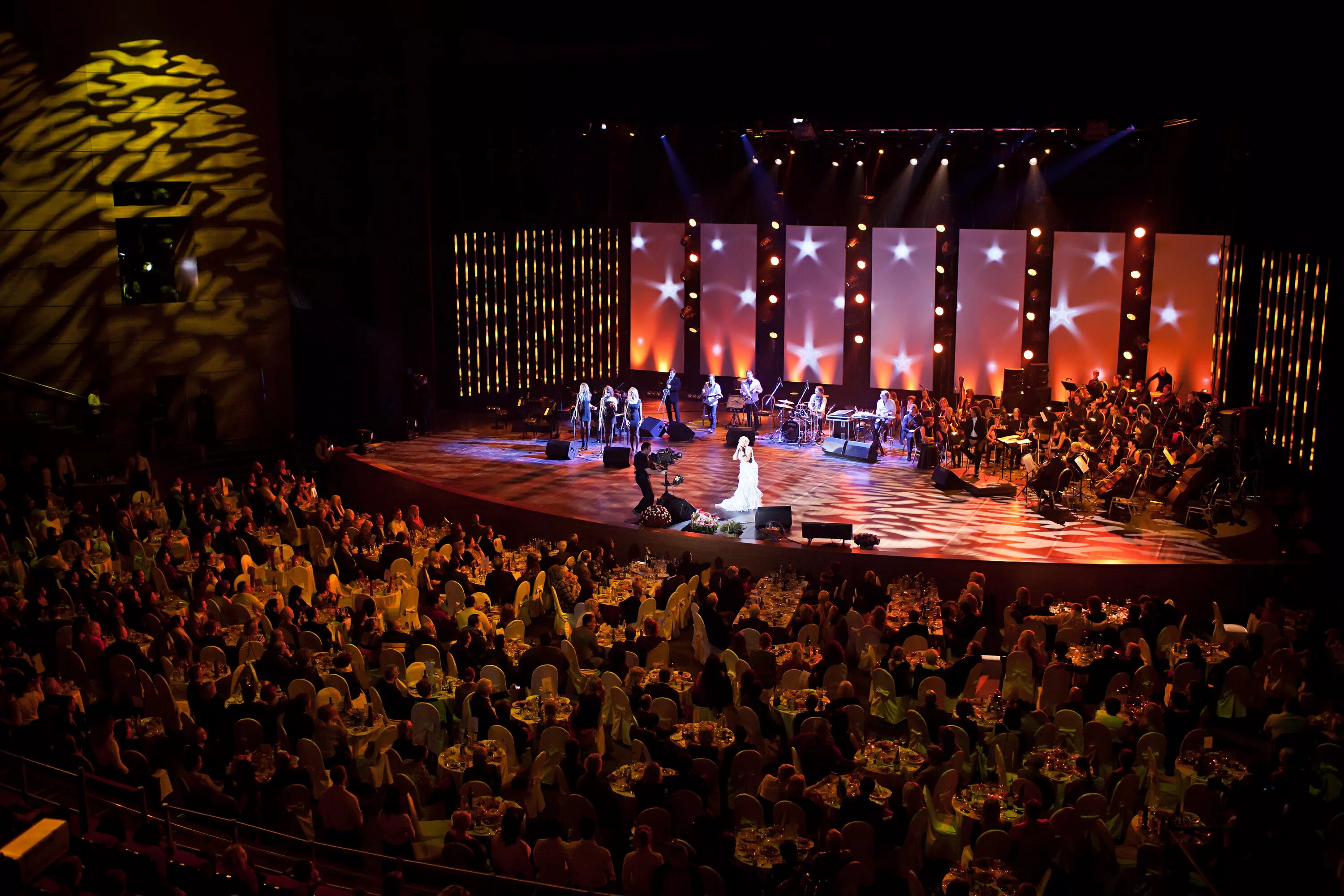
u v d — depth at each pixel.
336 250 30.41
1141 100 22.11
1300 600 19.66
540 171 33.50
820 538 21.70
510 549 24.00
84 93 28.30
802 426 30.44
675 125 27.66
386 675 13.83
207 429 30.11
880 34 23.78
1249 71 21.61
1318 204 22.19
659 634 15.73
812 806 11.18
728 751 12.54
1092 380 29.31
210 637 15.14
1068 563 20.17
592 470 27.14
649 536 22.33
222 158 29.89
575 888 9.82
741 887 10.37
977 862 10.52
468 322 32.88
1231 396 26.95
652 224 35.56
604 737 13.82
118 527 19.62
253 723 12.68
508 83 28.62
